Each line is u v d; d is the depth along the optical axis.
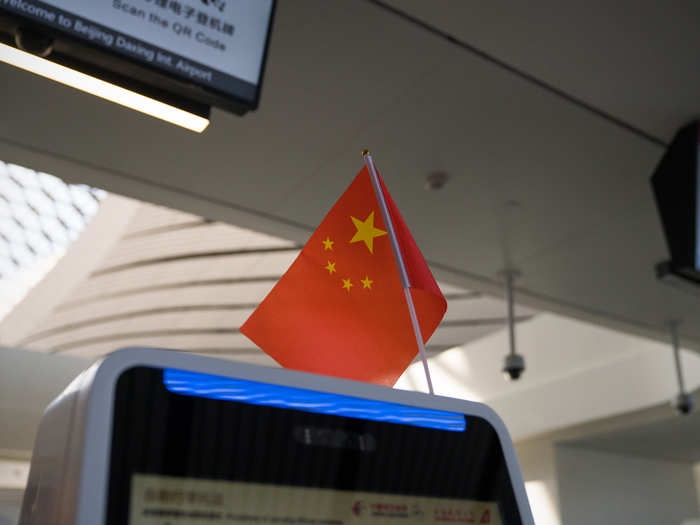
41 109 3.20
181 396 0.60
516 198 4.04
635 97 3.16
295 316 1.08
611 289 5.42
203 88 1.73
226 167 3.70
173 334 17.44
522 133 3.43
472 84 3.08
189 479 0.58
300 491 0.64
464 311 12.75
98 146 3.50
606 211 4.21
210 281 15.88
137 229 16.20
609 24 2.74
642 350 10.11
